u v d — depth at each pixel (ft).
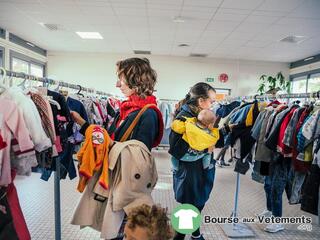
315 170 5.88
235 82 29.12
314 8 13.55
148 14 15.70
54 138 5.18
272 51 23.81
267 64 29.07
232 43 21.72
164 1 13.58
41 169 5.71
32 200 10.32
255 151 8.03
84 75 28.68
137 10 15.10
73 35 21.33
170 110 20.86
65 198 10.55
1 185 3.91
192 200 6.30
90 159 3.68
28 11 15.93
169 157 19.06
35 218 8.79
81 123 5.49
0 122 3.78
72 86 8.36
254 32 18.28
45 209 9.52
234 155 8.39
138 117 3.91
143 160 3.72
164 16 15.92
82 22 17.76
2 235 4.07
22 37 22.48
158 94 28.89
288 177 7.74
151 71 4.10
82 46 25.53
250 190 12.64
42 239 7.47
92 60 28.66
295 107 7.09
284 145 6.85
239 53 25.57
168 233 3.02
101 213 3.90
